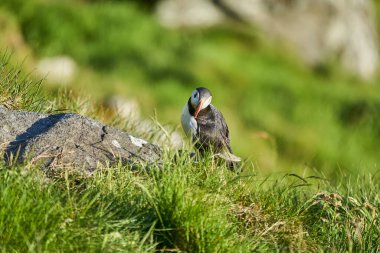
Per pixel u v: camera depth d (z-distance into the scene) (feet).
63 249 19.71
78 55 75.92
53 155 24.13
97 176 23.65
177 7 96.63
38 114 26.43
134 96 68.33
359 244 24.67
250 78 82.38
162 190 22.43
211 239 21.61
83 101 34.88
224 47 92.68
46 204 20.11
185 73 78.07
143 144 27.20
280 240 24.31
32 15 76.59
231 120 70.08
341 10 104.06
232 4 98.78
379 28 120.47
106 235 19.92
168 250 21.63
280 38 99.50
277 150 62.03
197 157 27.43
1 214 19.57
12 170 20.92
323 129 75.00
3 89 28.99
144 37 83.76
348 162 67.82
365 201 27.58
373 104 82.17
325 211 26.86
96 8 84.48
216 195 23.77
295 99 81.05
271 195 26.63
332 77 99.25
